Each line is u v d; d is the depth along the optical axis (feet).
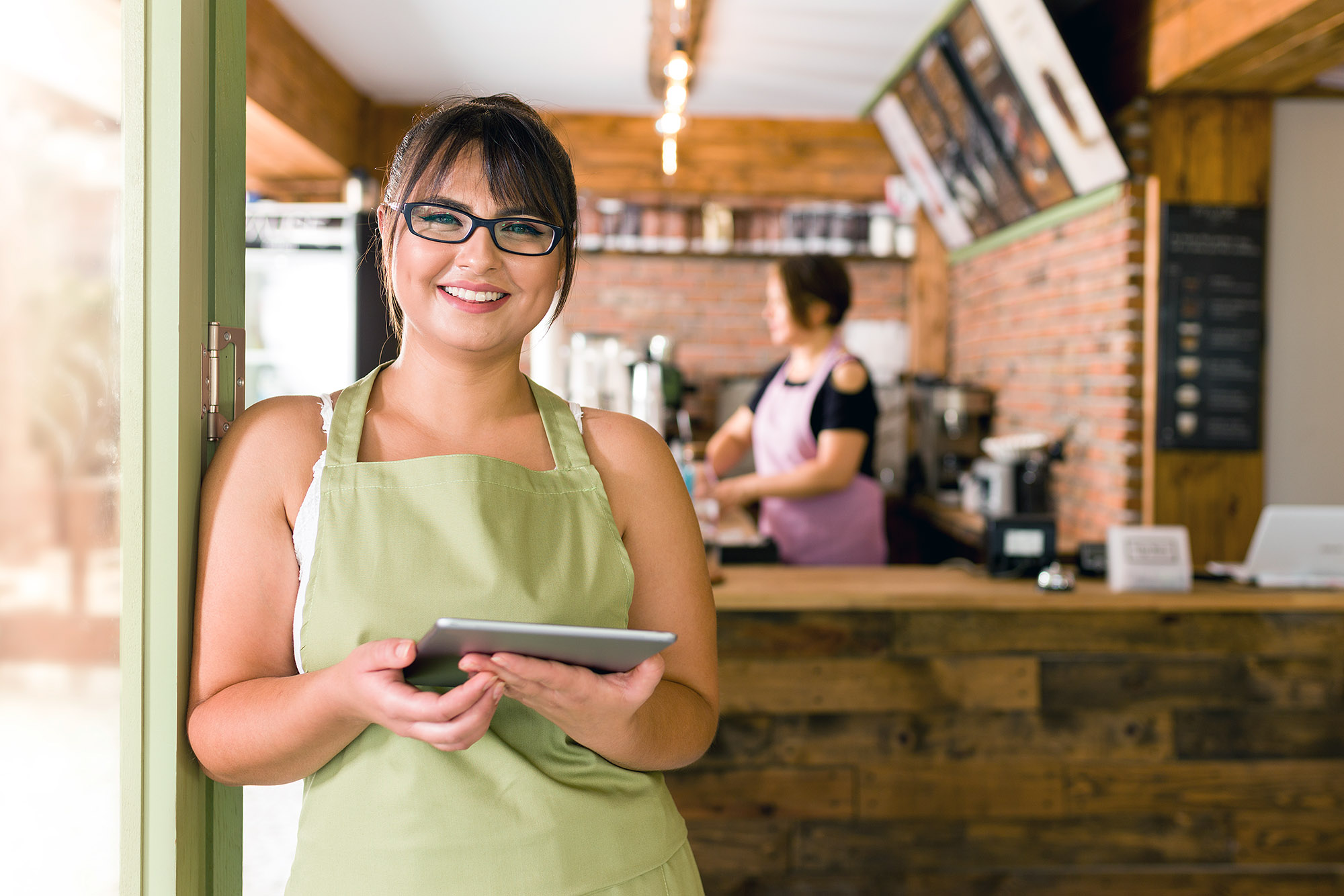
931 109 16.29
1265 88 12.12
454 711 2.43
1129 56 12.88
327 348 13.01
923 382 18.37
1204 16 11.11
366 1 14.07
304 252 12.94
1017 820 7.61
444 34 15.37
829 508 9.86
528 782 2.89
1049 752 7.63
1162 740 7.65
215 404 3.21
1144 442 12.76
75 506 5.96
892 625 7.62
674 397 16.84
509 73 17.34
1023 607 7.54
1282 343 12.94
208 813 3.20
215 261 3.24
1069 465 14.42
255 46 13.41
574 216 3.15
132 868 2.99
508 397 3.24
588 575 3.04
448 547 2.90
